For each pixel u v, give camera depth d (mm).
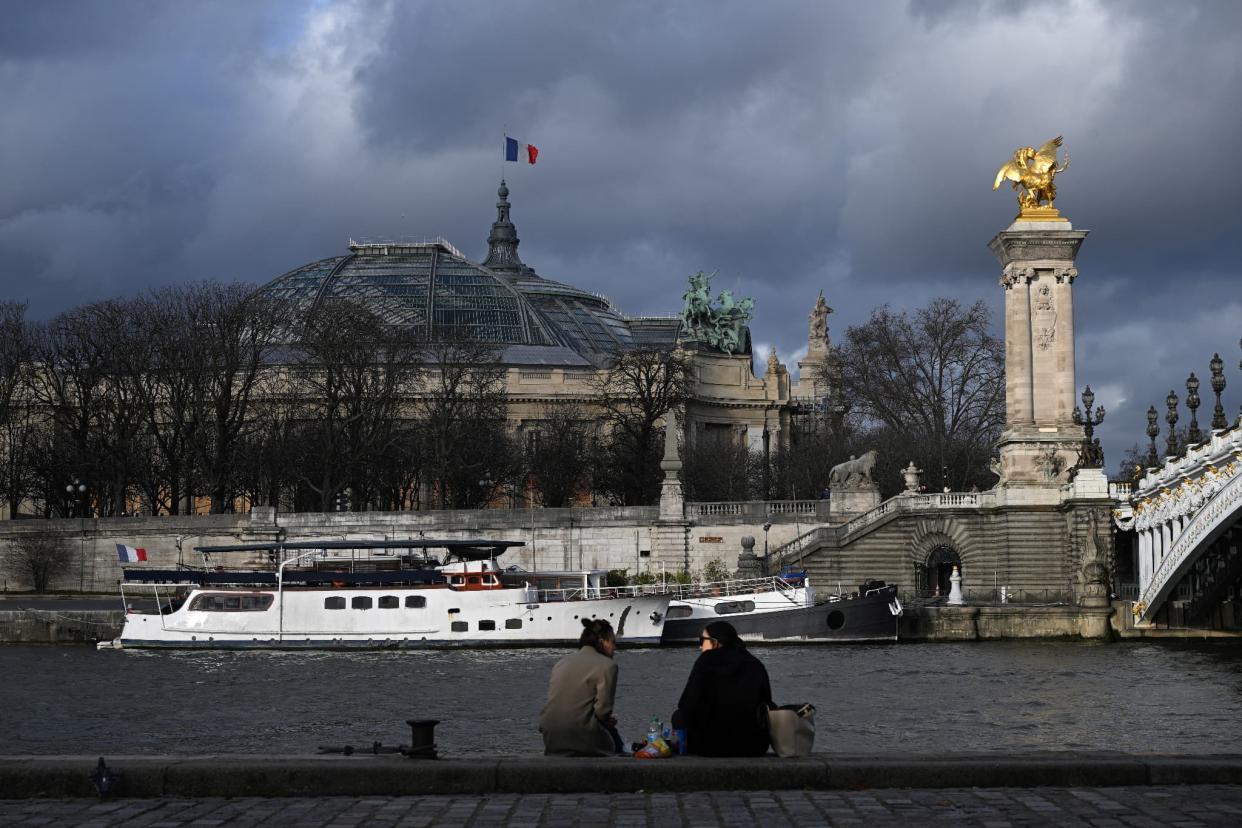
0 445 143375
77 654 92562
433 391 157375
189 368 138250
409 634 94375
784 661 84625
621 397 177375
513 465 158125
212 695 70125
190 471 141375
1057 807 24906
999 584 108750
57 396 146500
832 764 26562
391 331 156125
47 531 132125
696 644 96188
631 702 65188
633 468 160500
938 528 112312
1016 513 107812
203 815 24906
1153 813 24406
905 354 152875
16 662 87188
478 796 26234
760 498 167500
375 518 126500
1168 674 76750
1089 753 28797
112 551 131125
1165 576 93250
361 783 26406
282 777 26391
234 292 151000
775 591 97500
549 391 199250
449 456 144625
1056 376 110938
